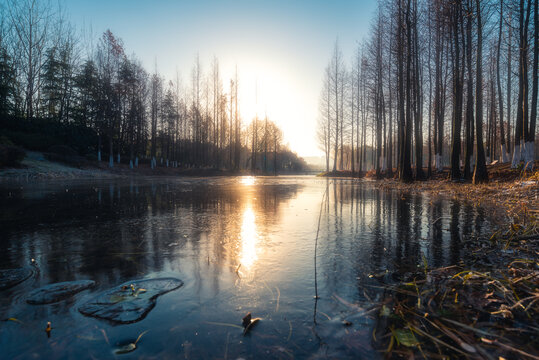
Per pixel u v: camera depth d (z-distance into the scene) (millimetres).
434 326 1353
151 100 33094
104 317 1442
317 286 1844
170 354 1144
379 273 2074
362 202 6824
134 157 35250
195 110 38188
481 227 3686
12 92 25062
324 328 1335
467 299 1638
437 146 19312
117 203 6484
